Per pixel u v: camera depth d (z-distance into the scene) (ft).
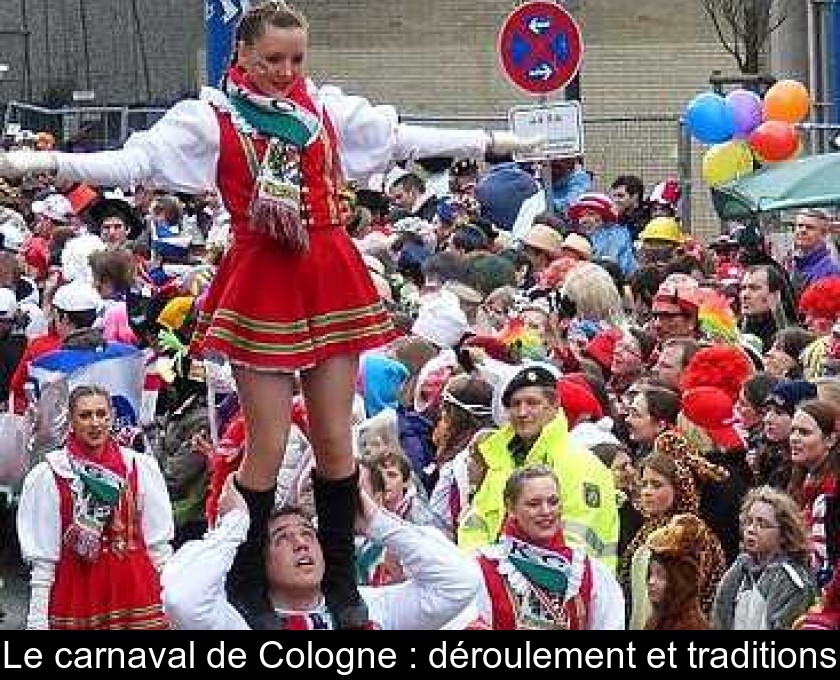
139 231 92.53
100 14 155.43
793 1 123.24
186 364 59.93
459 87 164.86
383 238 76.02
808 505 43.55
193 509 55.83
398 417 51.11
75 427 48.14
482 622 35.06
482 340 53.93
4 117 126.52
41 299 85.92
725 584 39.78
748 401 48.37
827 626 35.29
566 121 72.79
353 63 166.09
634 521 45.11
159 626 48.37
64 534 47.98
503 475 42.86
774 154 79.10
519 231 83.92
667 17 160.15
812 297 59.31
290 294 27.76
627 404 50.98
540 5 72.28
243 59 28.17
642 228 93.61
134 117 123.13
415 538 32.12
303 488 31.45
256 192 27.76
